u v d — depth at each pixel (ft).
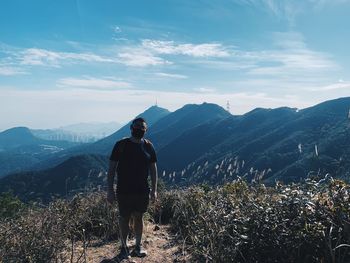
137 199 19.33
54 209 23.48
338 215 15.02
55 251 17.08
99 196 26.58
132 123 19.65
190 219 22.29
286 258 15.24
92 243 21.62
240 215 17.84
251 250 16.01
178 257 18.94
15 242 17.01
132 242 21.71
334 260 13.55
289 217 16.11
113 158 19.43
